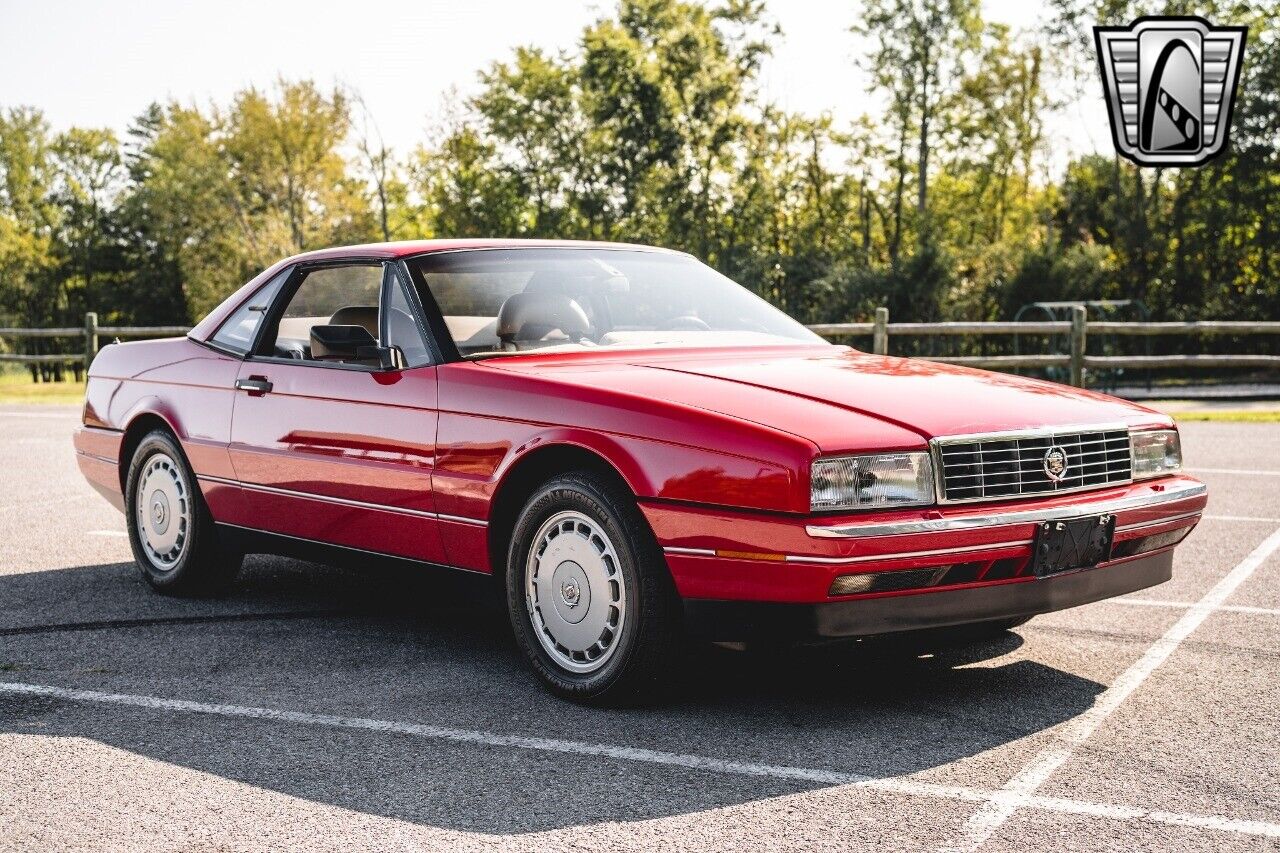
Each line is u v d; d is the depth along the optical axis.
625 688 3.55
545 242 4.71
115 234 68.00
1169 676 3.93
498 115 52.19
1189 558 5.80
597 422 3.57
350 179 54.19
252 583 5.50
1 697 3.76
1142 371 29.83
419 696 3.76
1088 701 3.66
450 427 3.94
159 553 5.26
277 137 52.72
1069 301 36.72
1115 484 3.74
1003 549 3.36
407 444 4.07
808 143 49.81
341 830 2.72
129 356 5.52
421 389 4.06
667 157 46.28
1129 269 40.84
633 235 47.91
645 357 4.16
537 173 52.50
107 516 7.32
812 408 3.47
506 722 3.49
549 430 3.66
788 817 2.77
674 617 3.50
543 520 3.74
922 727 3.42
